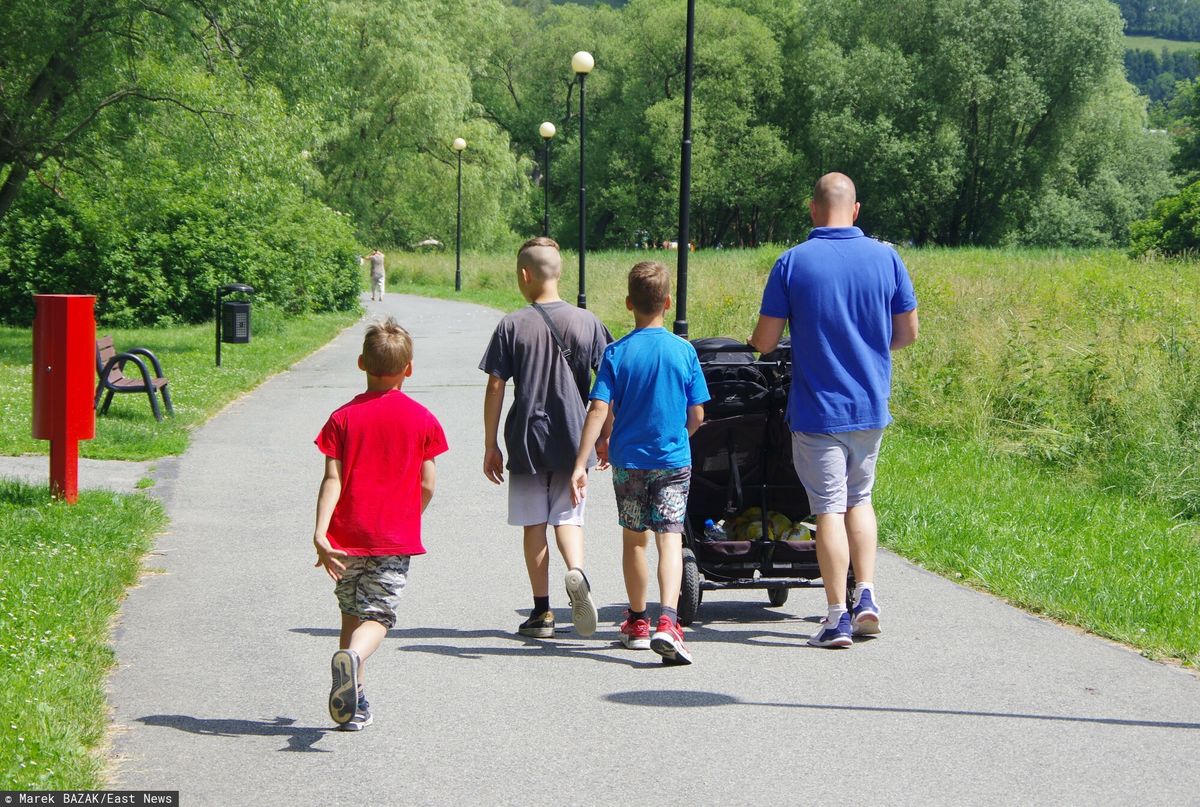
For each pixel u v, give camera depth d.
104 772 4.21
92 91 21.28
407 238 59.50
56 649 5.37
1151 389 11.17
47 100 21.83
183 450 11.62
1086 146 64.75
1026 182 63.16
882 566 7.52
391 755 4.40
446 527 8.56
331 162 53.72
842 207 6.04
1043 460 11.14
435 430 4.65
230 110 22.84
